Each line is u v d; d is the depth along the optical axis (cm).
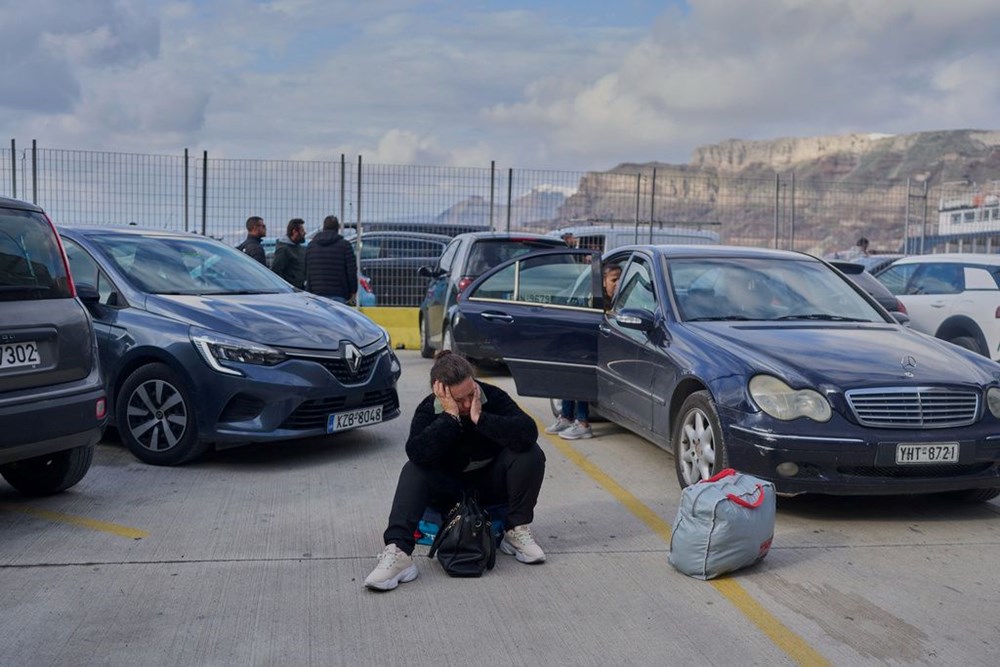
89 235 720
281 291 759
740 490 446
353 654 357
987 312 1156
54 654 353
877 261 1413
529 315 749
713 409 543
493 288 803
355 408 674
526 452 457
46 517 526
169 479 614
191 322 642
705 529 436
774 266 697
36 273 512
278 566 451
